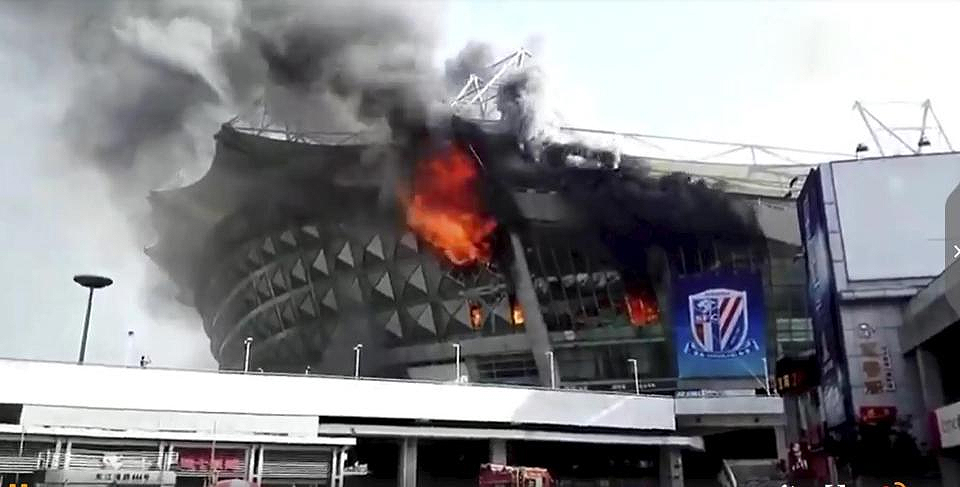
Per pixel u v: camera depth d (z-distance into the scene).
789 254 73.25
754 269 73.06
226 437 37.41
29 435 34.56
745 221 73.31
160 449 36.25
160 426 39.25
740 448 64.69
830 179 48.44
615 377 74.12
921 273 45.19
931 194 46.47
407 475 45.62
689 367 61.97
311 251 84.06
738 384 61.03
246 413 41.41
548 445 55.78
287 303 86.62
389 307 81.06
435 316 79.25
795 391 58.75
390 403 45.16
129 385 39.25
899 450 42.31
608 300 75.06
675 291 65.19
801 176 74.44
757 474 60.25
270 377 42.50
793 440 58.72
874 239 46.41
